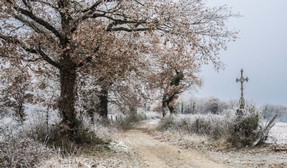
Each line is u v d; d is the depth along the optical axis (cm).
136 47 2309
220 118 2798
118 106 4228
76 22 2067
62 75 2216
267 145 2245
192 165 1659
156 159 1811
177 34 2228
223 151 2120
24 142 1515
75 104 2378
